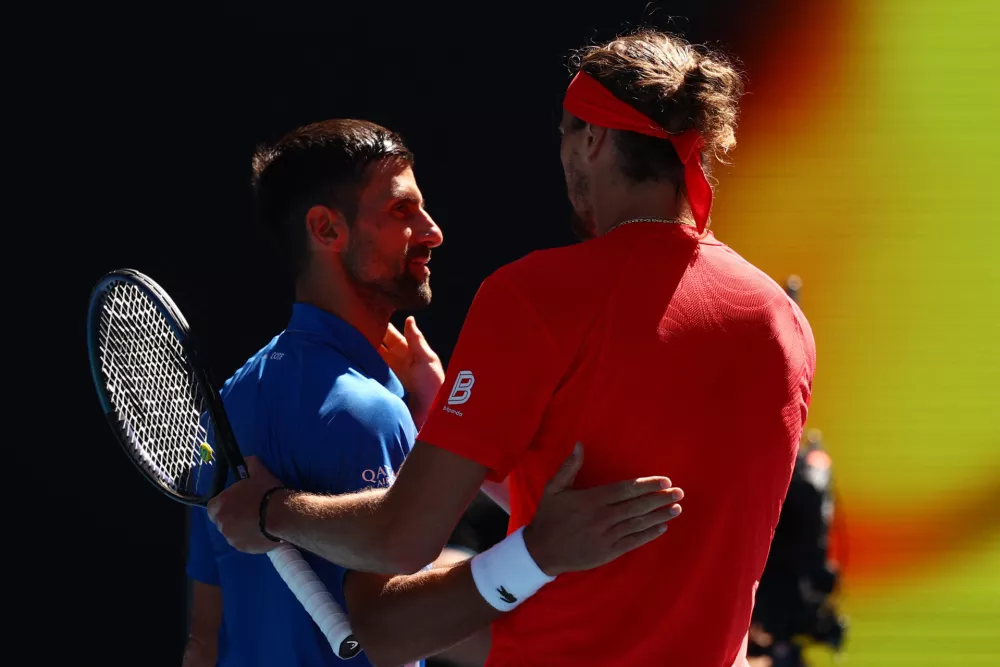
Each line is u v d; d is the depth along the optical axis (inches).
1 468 667.4
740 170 692.1
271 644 280.4
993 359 685.3
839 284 693.9
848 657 671.8
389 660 249.6
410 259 288.5
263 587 281.6
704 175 233.8
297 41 689.6
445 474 224.2
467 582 234.8
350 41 690.2
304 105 690.8
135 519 665.0
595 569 226.4
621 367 218.7
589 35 683.4
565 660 230.1
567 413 222.8
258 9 687.7
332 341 281.4
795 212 691.4
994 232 683.4
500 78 690.2
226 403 289.3
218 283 687.1
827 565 421.4
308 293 290.4
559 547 221.6
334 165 282.4
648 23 679.7
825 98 685.3
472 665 330.3
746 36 679.1
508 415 222.1
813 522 418.9
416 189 292.8
